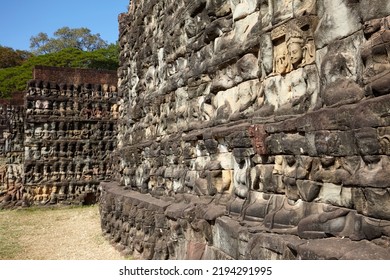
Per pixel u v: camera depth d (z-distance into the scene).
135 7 16.91
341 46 5.23
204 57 9.41
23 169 28.64
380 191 4.28
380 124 4.32
